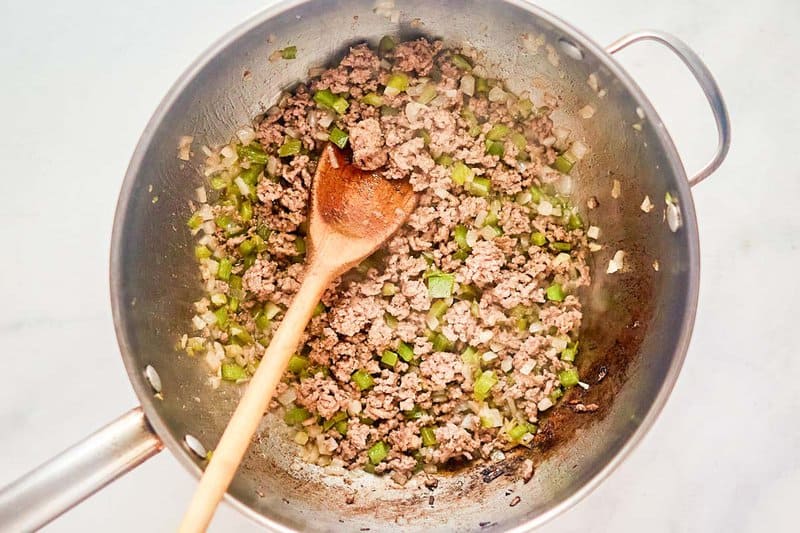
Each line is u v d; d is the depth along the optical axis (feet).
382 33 1.82
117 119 1.97
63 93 1.96
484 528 1.78
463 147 1.94
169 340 1.78
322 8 1.71
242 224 1.92
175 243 1.81
